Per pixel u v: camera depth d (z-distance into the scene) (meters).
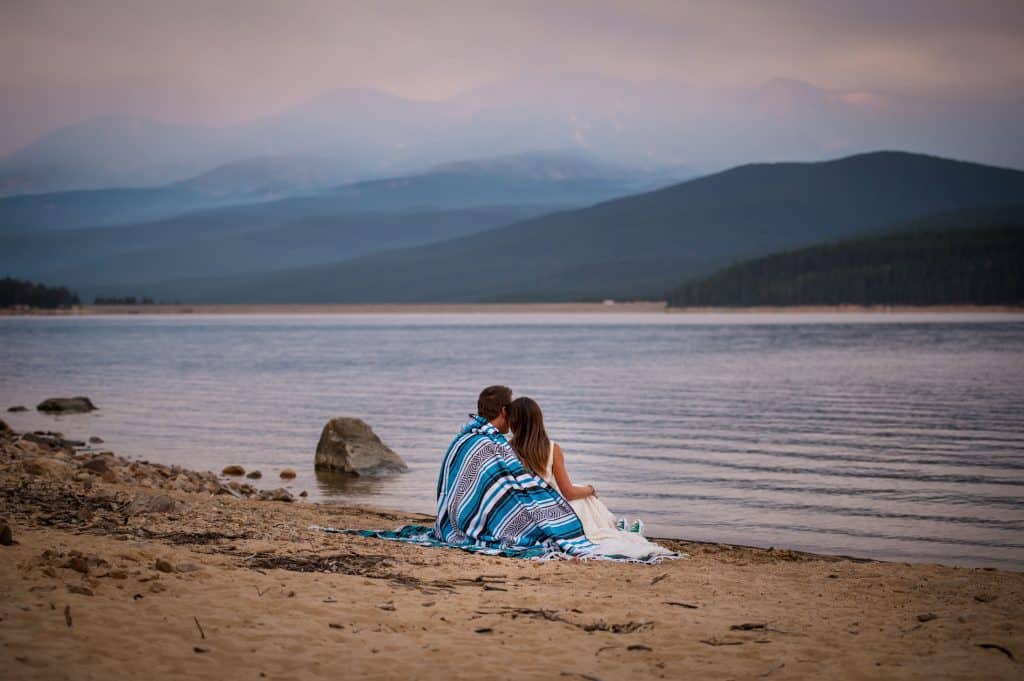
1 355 73.12
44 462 15.27
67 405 34.25
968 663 6.92
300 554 9.87
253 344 91.75
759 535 14.60
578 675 6.51
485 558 10.12
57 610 7.01
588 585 9.16
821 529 15.04
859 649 7.29
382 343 92.75
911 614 8.51
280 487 18.78
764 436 27.05
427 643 7.07
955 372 52.00
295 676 6.21
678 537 14.49
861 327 129.38
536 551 10.32
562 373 52.78
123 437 26.89
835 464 21.97
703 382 46.34
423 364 61.31
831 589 9.64
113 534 10.45
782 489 18.72
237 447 24.92
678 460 22.64
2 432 24.55
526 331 126.00
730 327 136.62
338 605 7.86
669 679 6.53
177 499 13.62
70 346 88.38
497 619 7.80
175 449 24.50
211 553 9.70
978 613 8.55
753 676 6.62
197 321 196.88
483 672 6.51
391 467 21.14
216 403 37.06
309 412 33.75
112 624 6.85
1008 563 12.91
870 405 35.62
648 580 9.53
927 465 21.89
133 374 53.06
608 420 31.06
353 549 10.30
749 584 9.70
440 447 25.05
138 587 7.86
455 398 39.16
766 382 46.16
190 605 7.49
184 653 6.43
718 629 7.79
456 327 147.25
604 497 17.88
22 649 6.19
